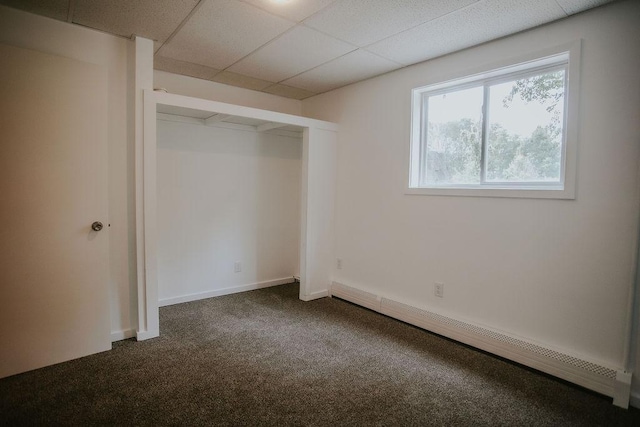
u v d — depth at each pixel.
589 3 2.00
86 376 2.15
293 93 4.06
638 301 1.95
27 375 2.14
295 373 2.25
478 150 2.76
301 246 3.76
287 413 1.84
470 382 2.18
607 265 2.05
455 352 2.58
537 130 2.43
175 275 3.54
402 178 3.19
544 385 2.15
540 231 2.32
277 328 2.98
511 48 2.45
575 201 2.16
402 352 2.57
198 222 3.65
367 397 2.00
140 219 2.61
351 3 2.08
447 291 2.87
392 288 3.32
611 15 2.00
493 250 2.57
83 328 2.39
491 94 2.67
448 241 2.85
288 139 4.33
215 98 3.67
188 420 1.77
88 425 1.71
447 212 2.85
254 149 4.03
